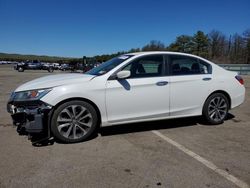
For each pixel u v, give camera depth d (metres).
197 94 6.22
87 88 5.22
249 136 5.73
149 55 5.88
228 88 6.60
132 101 5.57
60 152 4.73
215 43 82.31
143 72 5.75
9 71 39.75
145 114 5.73
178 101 6.02
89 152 4.75
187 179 3.78
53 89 5.04
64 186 3.57
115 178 3.80
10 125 6.41
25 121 5.03
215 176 3.88
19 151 4.75
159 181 3.72
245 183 3.69
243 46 75.00
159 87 5.78
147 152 4.77
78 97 5.16
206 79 6.33
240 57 75.00
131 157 4.54
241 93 6.85
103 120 5.42
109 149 4.89
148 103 5.71
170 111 5.96
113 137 5.57
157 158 4.50
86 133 5.28
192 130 6.11
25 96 5.07
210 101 6.42
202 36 80.69
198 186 3.60
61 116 5.11
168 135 5.74
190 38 81.75
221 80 6.52
